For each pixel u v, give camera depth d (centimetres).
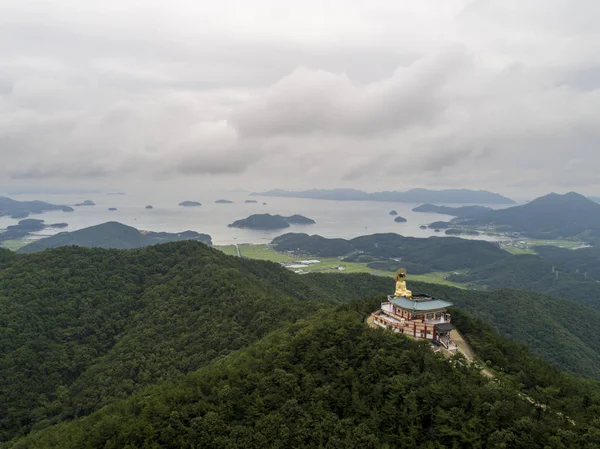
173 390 7475
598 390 8431
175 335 12450
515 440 5381
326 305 13175
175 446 6272
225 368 7956
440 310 8756
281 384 6988
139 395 8306
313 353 7569
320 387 6869
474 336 8650
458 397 6122
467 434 5544
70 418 10100
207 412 6662
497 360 7775
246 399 6850
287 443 6056
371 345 7531
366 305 10250
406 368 6919
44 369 11569
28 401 10719
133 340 12506
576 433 5438
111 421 6931
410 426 5912
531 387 6962
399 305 8894
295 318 11256
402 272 9569
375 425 6088
